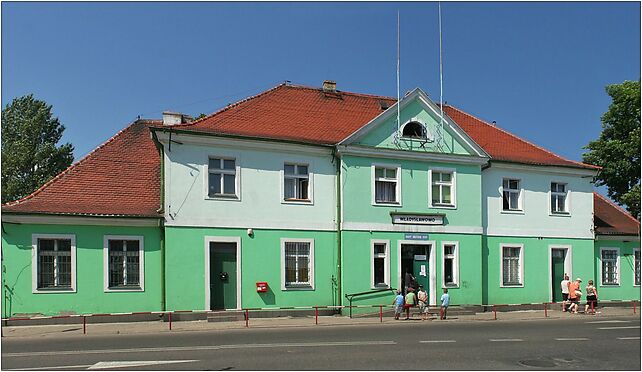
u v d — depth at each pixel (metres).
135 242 25.19
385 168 29.38
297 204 27.66
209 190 26.31
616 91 42.41
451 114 36.66
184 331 21.19
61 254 24.17
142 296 25.00
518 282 32.53
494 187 32.38
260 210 26.95
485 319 26.50
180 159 25.78
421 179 30.00
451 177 30.83
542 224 33.41
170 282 25.22
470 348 15.73
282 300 27.00
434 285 29.70
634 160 42.00
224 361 13.42
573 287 30.31
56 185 25.28
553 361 13.62
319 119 30.41
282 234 27.27
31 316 23.44
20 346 16.94
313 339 17.89
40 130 57.50
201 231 25.88
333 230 28.17
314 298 27.56
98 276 24.48
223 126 27.02
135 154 28.22
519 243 32.66
